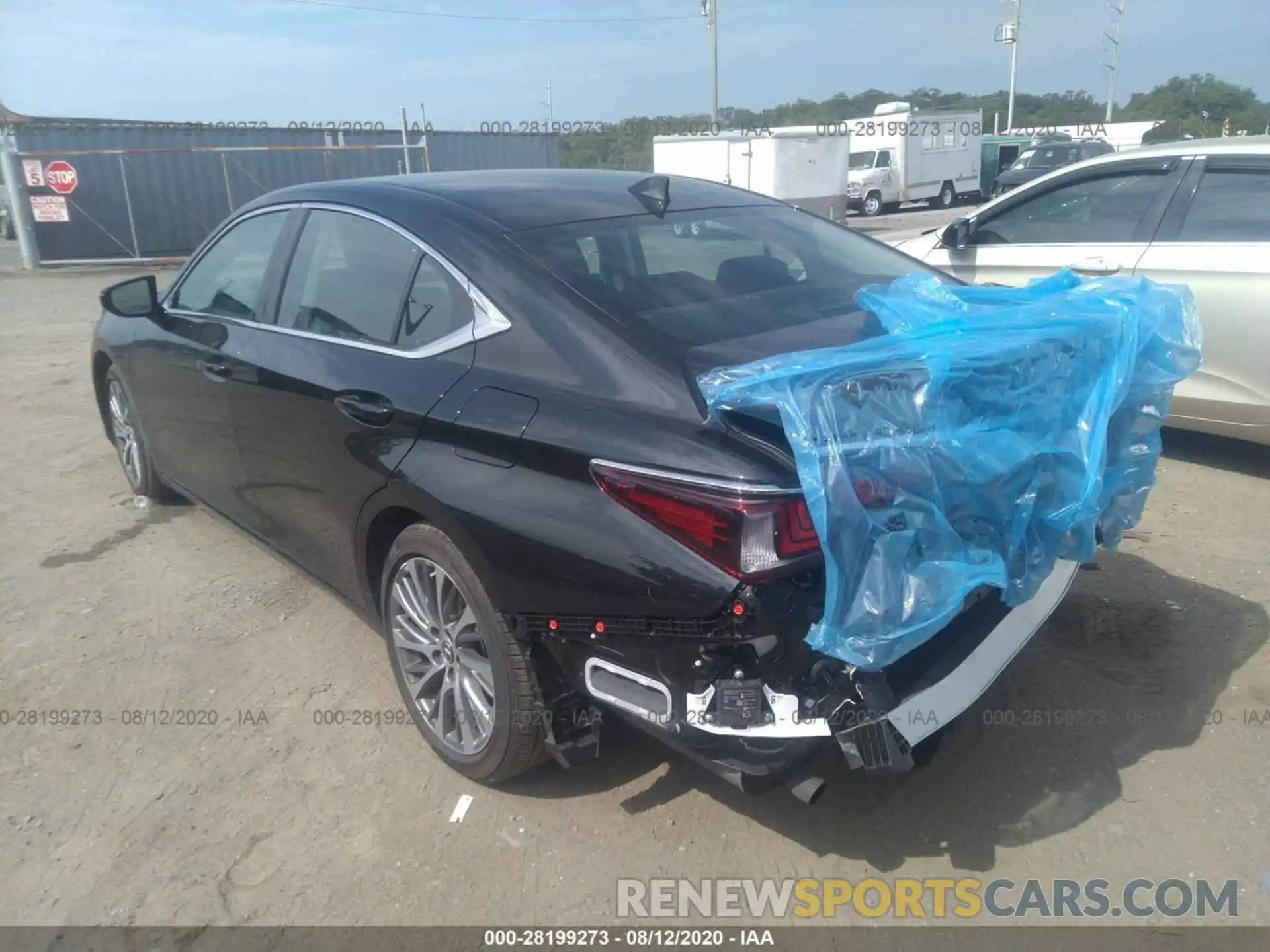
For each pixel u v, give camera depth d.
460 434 2.88
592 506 2.54
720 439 2.39
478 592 2.86
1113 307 2.88
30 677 3.88
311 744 3.42
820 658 2.36
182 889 2.79
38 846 2.97
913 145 29.70
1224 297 5.27
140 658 4.00
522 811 3.07
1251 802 2.99
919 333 2.63
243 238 4.23
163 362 4.52
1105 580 4.35
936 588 2.29
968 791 3.09
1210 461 5.82
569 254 3.08
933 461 2.30
